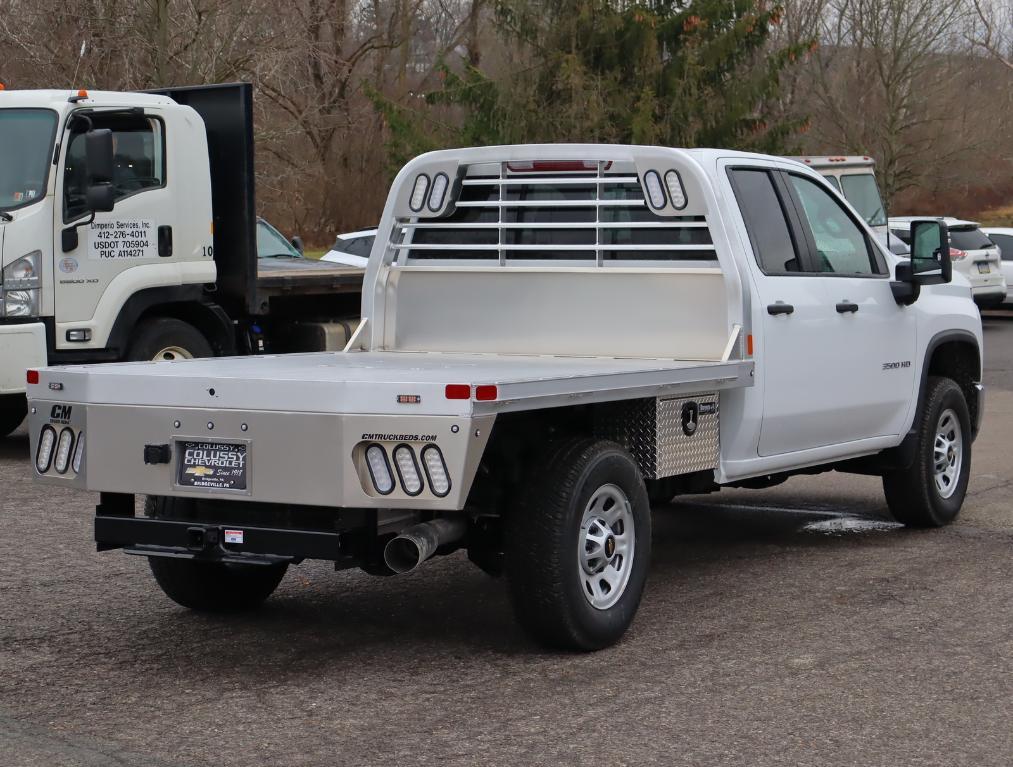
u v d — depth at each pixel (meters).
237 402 5.46
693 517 9.30
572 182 7.33
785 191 7.57
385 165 39.00
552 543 5.65
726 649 5.99
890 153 42.03
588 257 7.31
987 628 6.34
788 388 7.26
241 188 12.22
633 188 7.26
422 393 5.20
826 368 7.57
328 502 5.33
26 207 10.85
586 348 7.29
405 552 5.45
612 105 33.12
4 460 11.33
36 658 5.88
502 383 5.24
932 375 8.96
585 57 33.59
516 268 7.41
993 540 8.43
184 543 5.65
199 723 5.02
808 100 44.38
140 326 11.67
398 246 7.72
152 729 4.95
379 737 4.86
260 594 6.70
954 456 8.93
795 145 39.22
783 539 8.50
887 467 8.51
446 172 7.56
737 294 6.89
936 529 8.79
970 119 44.97
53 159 10.88
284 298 13.29
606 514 6.01
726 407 6.90
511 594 5.74
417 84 44.94
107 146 10.64
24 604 6.82
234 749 4.73
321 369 6.24
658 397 6.30
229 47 24.22
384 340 7.75
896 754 4.70
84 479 5.80
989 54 44.69
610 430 6.38
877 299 8.07
